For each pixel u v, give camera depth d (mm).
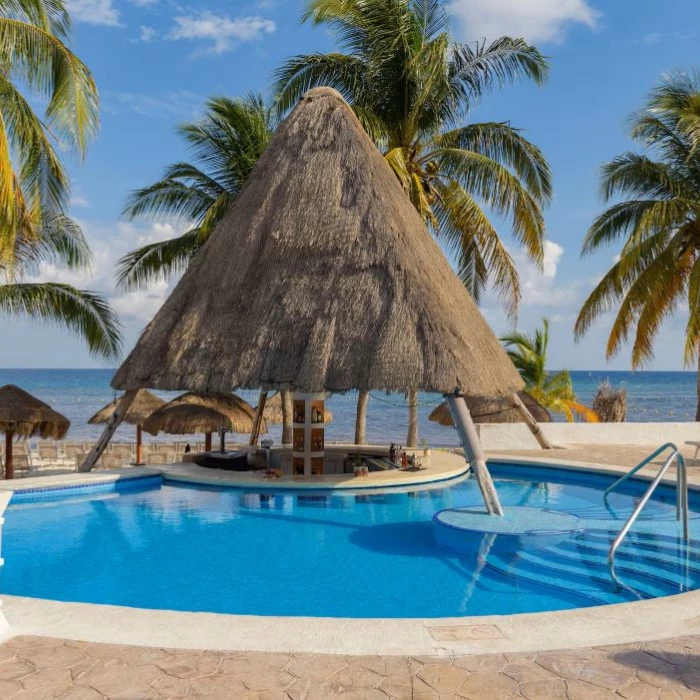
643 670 4246
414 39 18953
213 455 14586
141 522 10086
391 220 12453
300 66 19609
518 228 19688
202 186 21125
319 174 13031
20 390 18016
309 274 11875
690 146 21156
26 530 9633
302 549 8703
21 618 5137
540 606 6594
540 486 13531
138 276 20719
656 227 21734
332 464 15664
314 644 4656
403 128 19625
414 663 4344
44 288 18766
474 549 8555
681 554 8336
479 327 13070
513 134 19766
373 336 11016
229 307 12195
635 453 17078
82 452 22688
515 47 19266
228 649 4559
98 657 4422
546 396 31906
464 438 10148
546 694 3918
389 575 7609
